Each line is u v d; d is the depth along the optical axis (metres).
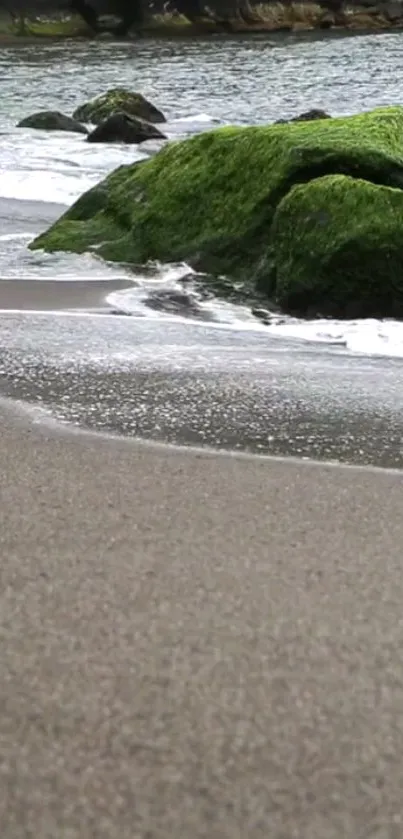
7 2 53.28
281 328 7.60
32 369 6.21
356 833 2.40
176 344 6.95
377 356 6.83
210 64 39.09
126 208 9.74
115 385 5.94
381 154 8.71
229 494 4.37
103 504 4.21
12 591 3.46
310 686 2.95
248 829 2.40
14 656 3.07
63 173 14.21
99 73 34.91
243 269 8.73
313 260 7.90
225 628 3.25
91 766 2.60
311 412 5.57
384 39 54.81
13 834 2.38
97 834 2.38
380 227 7.79
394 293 7.84
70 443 4.99
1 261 9.27
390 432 5.29
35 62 39.66
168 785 2.54
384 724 2.78
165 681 2.96
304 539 3.91
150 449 4.95
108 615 3.31
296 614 3.34
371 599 3.45
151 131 18.42
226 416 5.48
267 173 8.91
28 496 4.28
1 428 5.18
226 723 2.77
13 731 2.73
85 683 2.94
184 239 9.12
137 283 8.68
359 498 4.36
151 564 3.67
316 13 60.84
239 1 57.81
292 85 31.00
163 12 56.34
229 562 3.70
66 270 9.02
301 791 2.52
